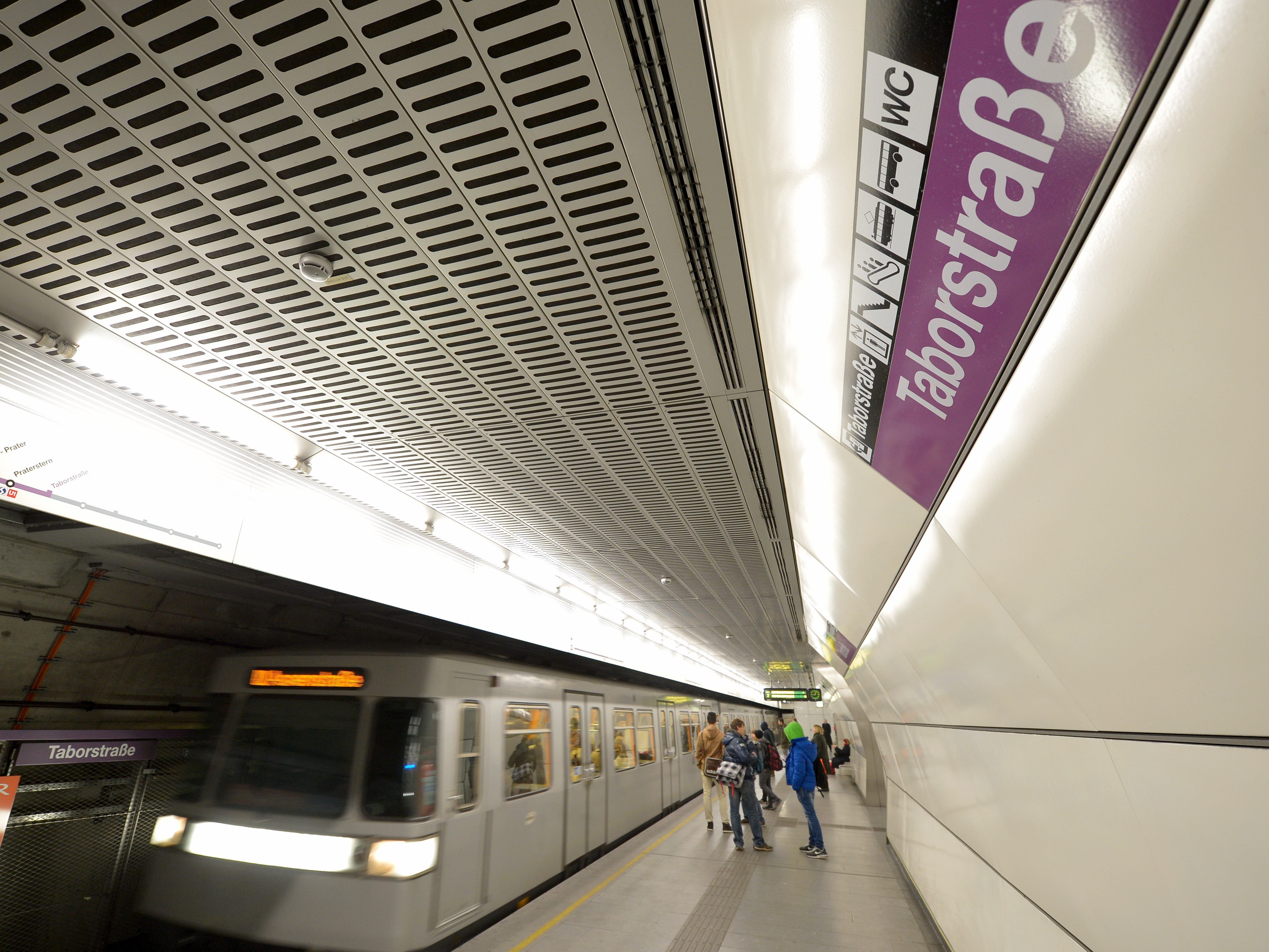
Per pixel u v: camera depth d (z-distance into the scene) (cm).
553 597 1256
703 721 1738
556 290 363
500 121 252
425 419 539
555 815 722
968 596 273
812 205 231
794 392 405
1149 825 175
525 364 448
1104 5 101
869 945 512
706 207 299
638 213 304
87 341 417
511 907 609
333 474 668
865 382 279
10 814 479
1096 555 157
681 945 514
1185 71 92
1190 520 121
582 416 531
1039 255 142
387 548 795
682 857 828
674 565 1072
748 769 891
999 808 330
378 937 447
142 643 649
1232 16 81
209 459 562
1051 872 264
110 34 217
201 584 648
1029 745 266
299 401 505
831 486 450
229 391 487
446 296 370
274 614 766
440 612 888
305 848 479
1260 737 125
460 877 522
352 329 404
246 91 239
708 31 214
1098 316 126
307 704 535
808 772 850
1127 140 108
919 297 200
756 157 246
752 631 1856
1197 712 143
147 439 507
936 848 542
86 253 333
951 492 245
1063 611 187
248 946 496
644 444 588
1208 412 107
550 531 887
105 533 488
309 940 455
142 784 578
